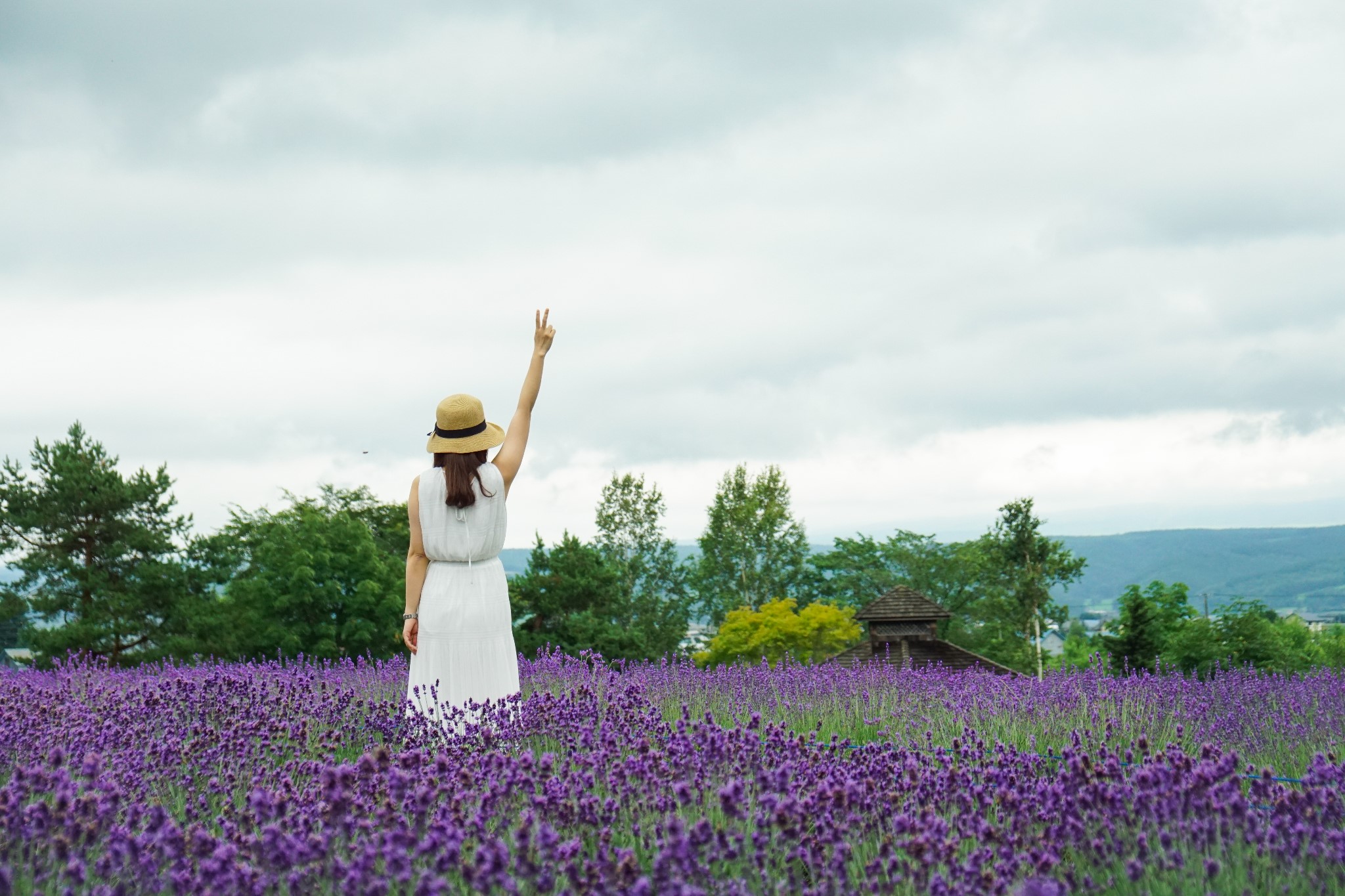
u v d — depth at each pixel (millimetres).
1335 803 3828
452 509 6520
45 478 36000
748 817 3766
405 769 4273
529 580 48750
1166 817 3760
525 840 3178
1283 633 44000
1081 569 59594
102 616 34219
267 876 3191
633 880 3199
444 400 6648
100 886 3152
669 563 74938
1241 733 7125
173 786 4750
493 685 6520
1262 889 3527
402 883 3246
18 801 3594
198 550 37000
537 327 7020
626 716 5984
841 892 3420
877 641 32562
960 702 8094
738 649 41188
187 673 10820
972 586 79938
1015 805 3930
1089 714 7660
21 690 7723
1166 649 32500
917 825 3678
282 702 6578
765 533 72938
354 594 30953
